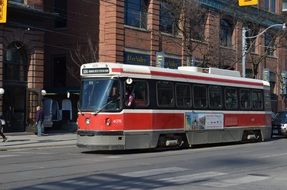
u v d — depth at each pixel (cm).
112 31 3675
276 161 1767
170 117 2169
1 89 2920
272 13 5391
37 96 3275
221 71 2570
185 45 3834
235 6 4678
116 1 3675
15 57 3212
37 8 3253
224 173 1431
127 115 1980
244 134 2691
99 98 1984
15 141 2694
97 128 1962
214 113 2438
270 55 5706
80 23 3906
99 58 3750
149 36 3962
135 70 2042
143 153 2050
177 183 1233
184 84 2270
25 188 1132
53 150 2255
